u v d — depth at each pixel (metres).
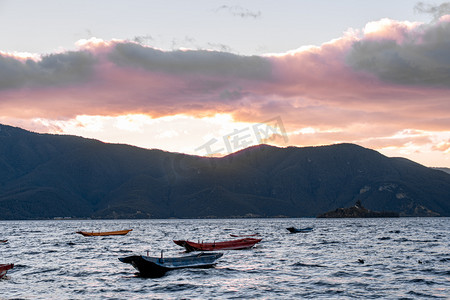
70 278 51.22
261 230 193.38
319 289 43.69
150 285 46.19
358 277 50.00
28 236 154.88
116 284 47.09
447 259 65.19
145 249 89.81
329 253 75.94
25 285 47.03
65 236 153.12
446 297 39.97
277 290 43.38
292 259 66.75
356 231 167.38
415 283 46.12
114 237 139.38
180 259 55.00
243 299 40.00
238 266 58.56
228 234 157.25
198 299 40.12
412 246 89.69
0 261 69.56
